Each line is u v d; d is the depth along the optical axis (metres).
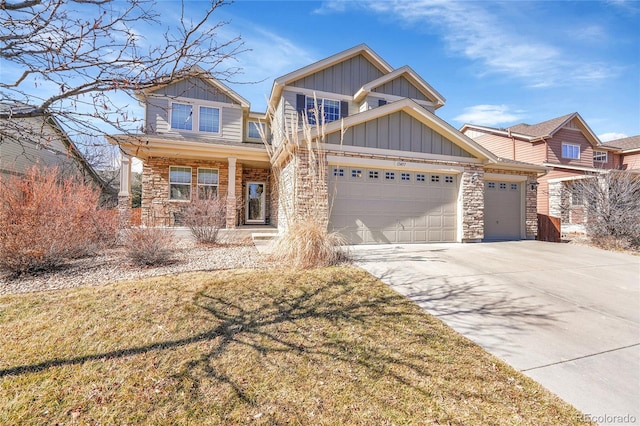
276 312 3.85
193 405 2.28
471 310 4.12
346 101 13.09
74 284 4.79
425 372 2.72
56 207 5.96
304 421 2.15
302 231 6.25
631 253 9.02
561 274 5.98
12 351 2.91
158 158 11.80
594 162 20.86
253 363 2.81
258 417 2.18
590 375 2.71
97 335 3.22
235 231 10.21
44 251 5.41
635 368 2.82
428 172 9.52
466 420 2.16
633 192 10.67
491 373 2.72
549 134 17.75
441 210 9.64
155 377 2.58
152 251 6.02
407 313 3.96
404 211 9.22
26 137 2.31
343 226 8.58
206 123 12.88
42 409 2.21
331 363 2.83
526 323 3.75
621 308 4.28
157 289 4.48
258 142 14.46
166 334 3.26
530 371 2.76
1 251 5.06
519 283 5.32
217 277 5.06
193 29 2.27
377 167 8.87
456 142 9.62
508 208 11.38
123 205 10.04
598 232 10.63
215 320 3.59
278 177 9.70
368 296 4.47
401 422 2.14
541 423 2.14
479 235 9.84
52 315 3.66
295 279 5.02
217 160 12.48
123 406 2.26
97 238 7.14
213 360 2.84
